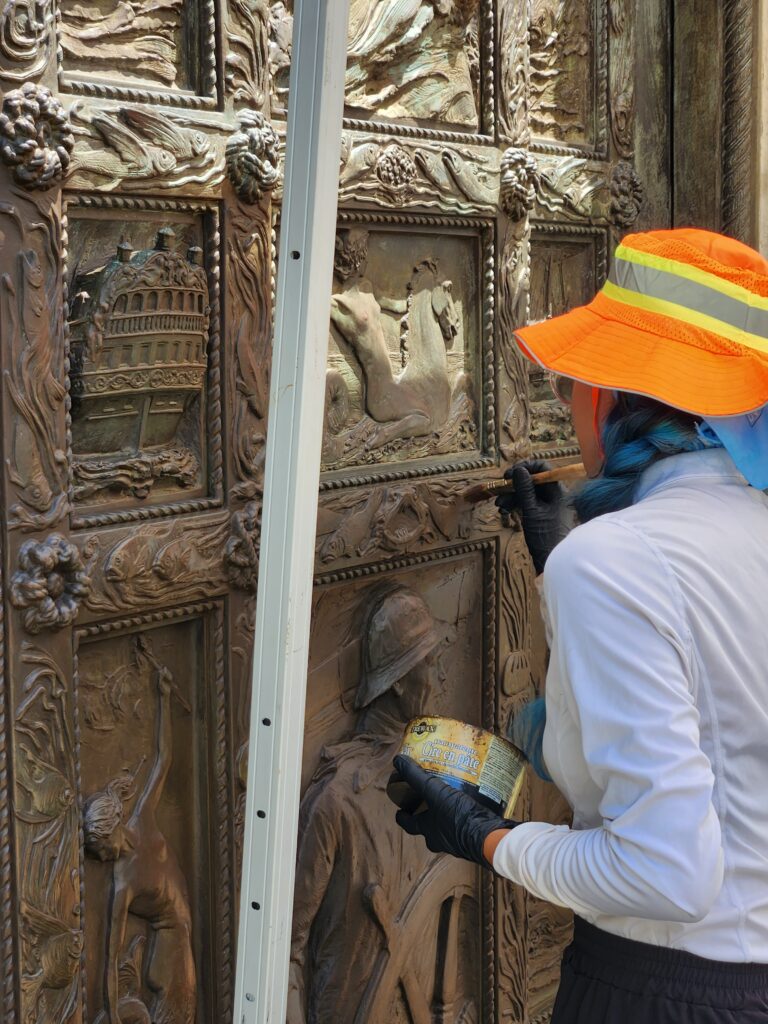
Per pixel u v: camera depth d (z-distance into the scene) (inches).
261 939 41.5
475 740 47.8
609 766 35.6
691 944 39.0
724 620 37.7
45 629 47.8
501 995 77.2
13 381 45.6
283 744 40.7
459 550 71.2
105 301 48.9
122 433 52.0
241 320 55.2
